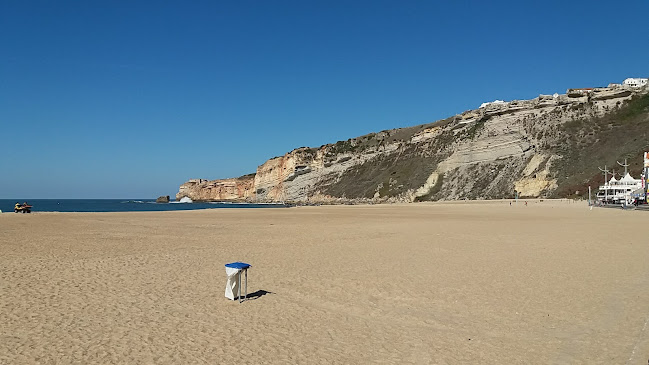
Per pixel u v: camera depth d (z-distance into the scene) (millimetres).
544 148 107312
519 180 102688
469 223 36094
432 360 6883
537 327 8531
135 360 6773
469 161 119875
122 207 131625
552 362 6758
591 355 6996
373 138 176750
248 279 13258
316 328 8555
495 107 129250
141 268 15062
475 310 9797
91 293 11336
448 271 14359
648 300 10273
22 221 39500
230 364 6637
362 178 149875
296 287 12172
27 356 6914
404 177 133000
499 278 13164
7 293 11195
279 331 8344
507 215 48031
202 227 33562
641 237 23266
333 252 19078
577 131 107188
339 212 62156
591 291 11320
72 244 22000
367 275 13805
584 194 85062
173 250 19766
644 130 96375
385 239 24234
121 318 9086
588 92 117438
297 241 23531
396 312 9703
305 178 167875
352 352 7242
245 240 24141
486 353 7180
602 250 18656
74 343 7535
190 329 8398
